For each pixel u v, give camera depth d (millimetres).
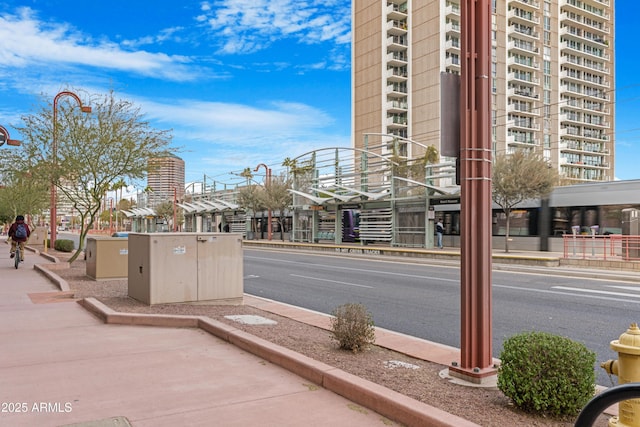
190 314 8094
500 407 4059
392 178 28266
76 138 15742
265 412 4121
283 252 30172
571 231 23578
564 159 82062
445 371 5109
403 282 14445
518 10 77500
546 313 9500
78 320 8023
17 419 3934
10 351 6020
